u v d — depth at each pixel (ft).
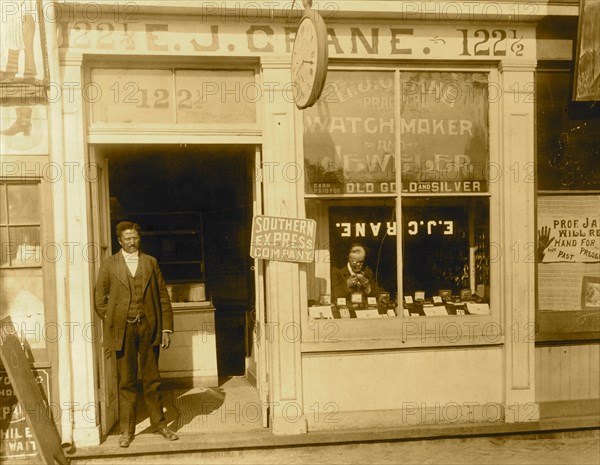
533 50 17.62
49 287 15.98
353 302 17.60
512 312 17.67
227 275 23.81
